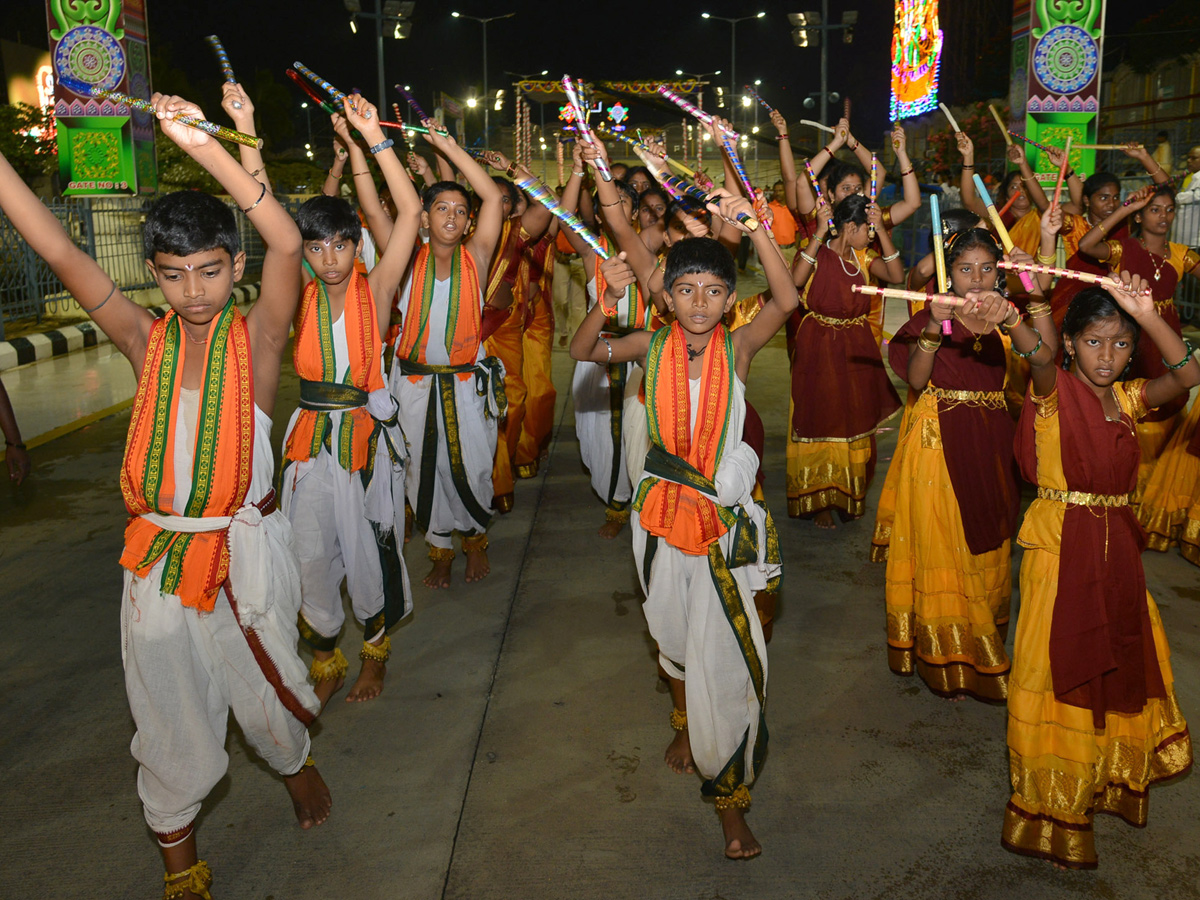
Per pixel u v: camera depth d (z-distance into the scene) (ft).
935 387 12.07
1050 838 9.11
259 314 8.37
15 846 9.51
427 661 13.14
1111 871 9.04
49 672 12.89
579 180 14.76
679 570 9.34
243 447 8.13
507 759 10.84
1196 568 16.14
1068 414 8.98
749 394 28.76
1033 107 38.22
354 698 12.13
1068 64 37.76
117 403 28.45
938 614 12.08
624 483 17.31
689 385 9.20
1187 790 10.27
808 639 13.75
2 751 11.12
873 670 12.86
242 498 8.27
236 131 7.76
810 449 18.02
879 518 16.29
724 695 9.08
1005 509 12.07
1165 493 16.62
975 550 11.84
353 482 11.50
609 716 11.71
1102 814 9.91
